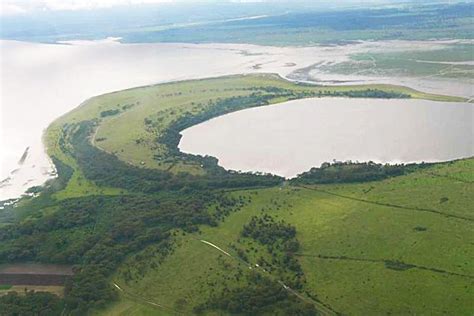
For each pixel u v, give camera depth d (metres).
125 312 177.75
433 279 177.12
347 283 180.12
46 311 178.00
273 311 169.50
